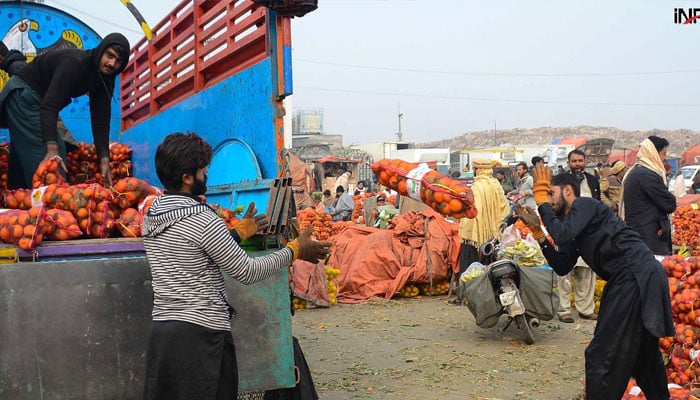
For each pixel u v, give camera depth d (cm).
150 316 373
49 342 354
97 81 537
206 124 548
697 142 9988
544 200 452
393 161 500
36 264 354
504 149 5303
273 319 406
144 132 742
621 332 427
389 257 1027
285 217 407
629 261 434
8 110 525
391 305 967
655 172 734
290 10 411
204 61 563
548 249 473
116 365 366
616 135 10575
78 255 380
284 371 407
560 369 614
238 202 471
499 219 917
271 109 425
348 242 1083
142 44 773
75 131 805
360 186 2612
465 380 580
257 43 461
